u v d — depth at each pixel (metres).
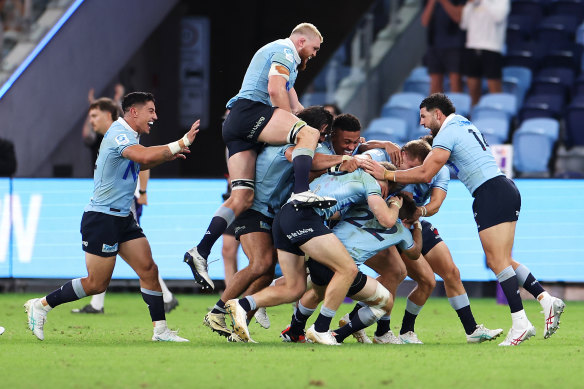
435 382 15.98
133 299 40.22
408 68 56.47
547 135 47.22
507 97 51.41
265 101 23.41
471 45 51.16
